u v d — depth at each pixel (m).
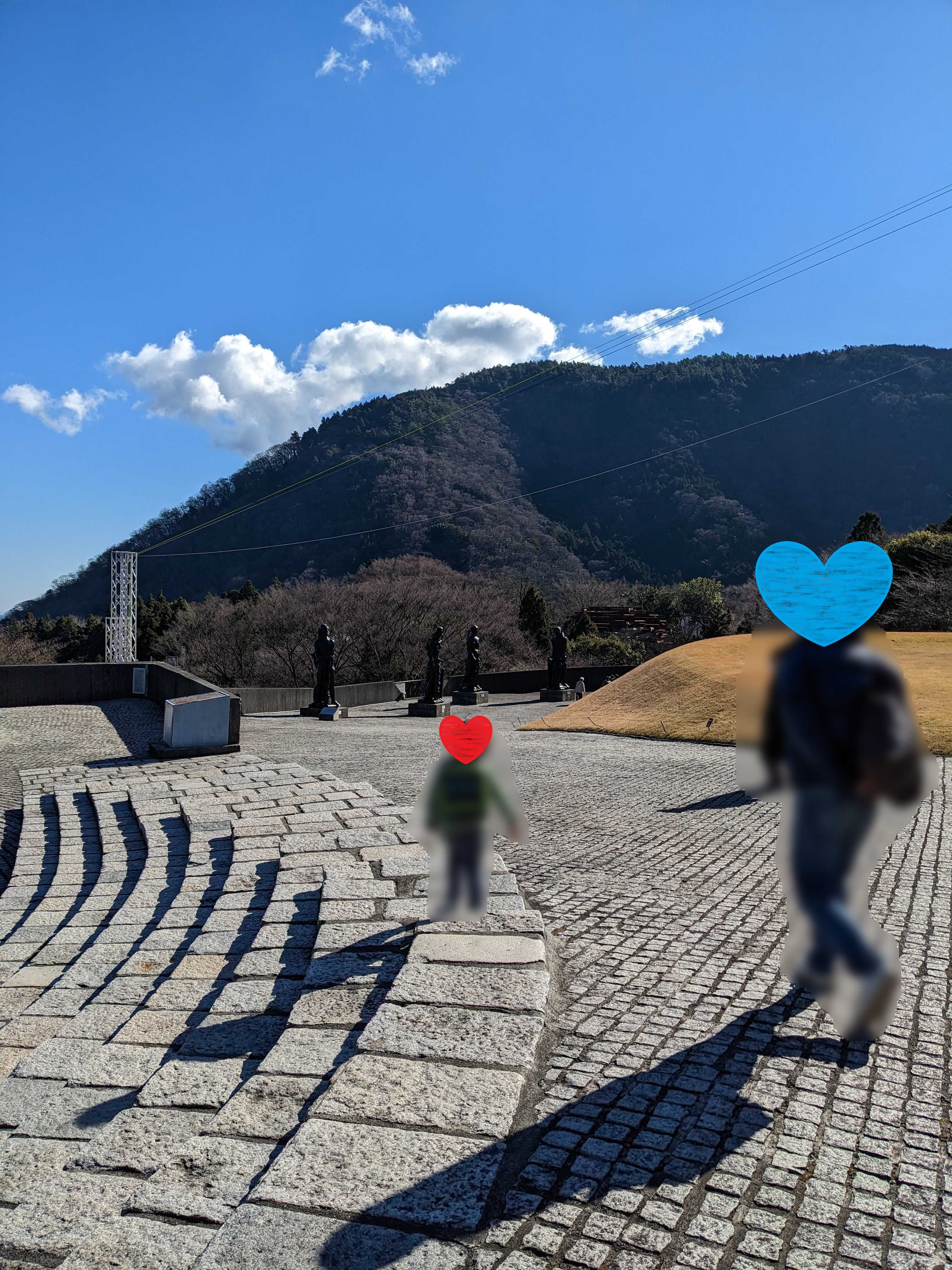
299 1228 2.21
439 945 4.16
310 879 5.81
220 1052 3.55
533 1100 2.93
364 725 22.45
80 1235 2.30
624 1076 3.10
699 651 24.62
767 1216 2.30
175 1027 3.94
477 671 34.09
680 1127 2.75
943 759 12.71
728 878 6.15
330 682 26.94
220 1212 2.36
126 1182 2.62
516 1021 3.37
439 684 28.88
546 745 16.83
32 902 6.99
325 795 9.14
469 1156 2.52
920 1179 2.47
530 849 7.17
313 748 15.61
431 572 64.56
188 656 54.03
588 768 12.79
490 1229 2.23
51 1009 4.52
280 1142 2.71
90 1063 3.63
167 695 20.00
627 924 5.02
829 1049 3.32
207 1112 3.05
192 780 10.57
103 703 21.34
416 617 54.25
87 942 5.73
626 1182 2.45
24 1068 3.62
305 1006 3.69
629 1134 2.71
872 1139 2.68
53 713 19.53
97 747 14.94
